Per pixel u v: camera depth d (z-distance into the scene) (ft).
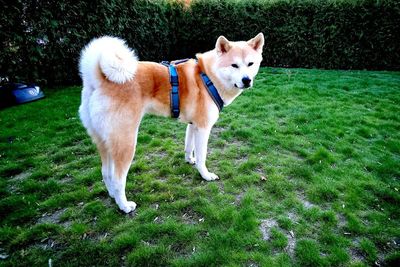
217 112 9.50
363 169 10.52
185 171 10.32
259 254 6.64
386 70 27.53
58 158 10.98
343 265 6.52
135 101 7.98
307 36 28.43
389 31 26.20
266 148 11.88
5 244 7.04
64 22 18.51
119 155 7.88
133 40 23.90
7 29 16.05
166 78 8.64
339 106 16.92
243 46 9.19
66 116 14.78
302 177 9.93
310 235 7.41
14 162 10.61
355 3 26.04
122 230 7.49
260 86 21.27
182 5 29.45
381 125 14.20
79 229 7.42
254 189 9.21
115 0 21.04
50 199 8.65
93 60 7.59
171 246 6.95
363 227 7.66
